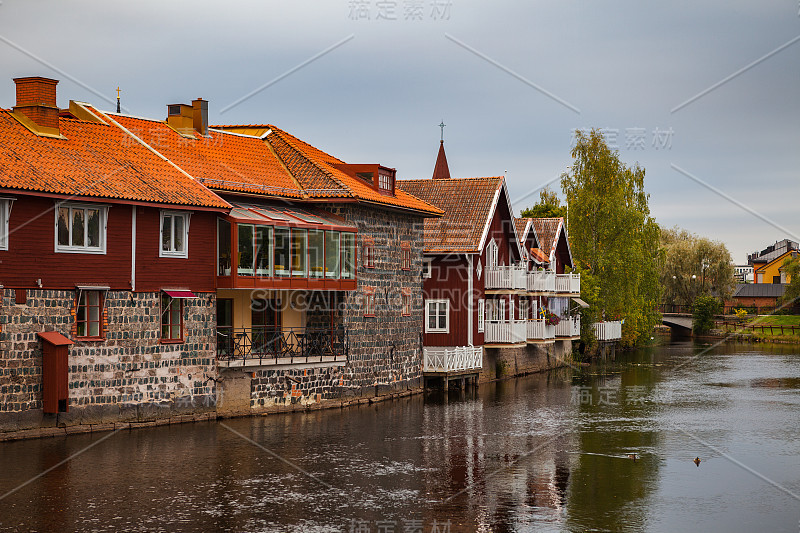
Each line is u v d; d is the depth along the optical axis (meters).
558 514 22.11
